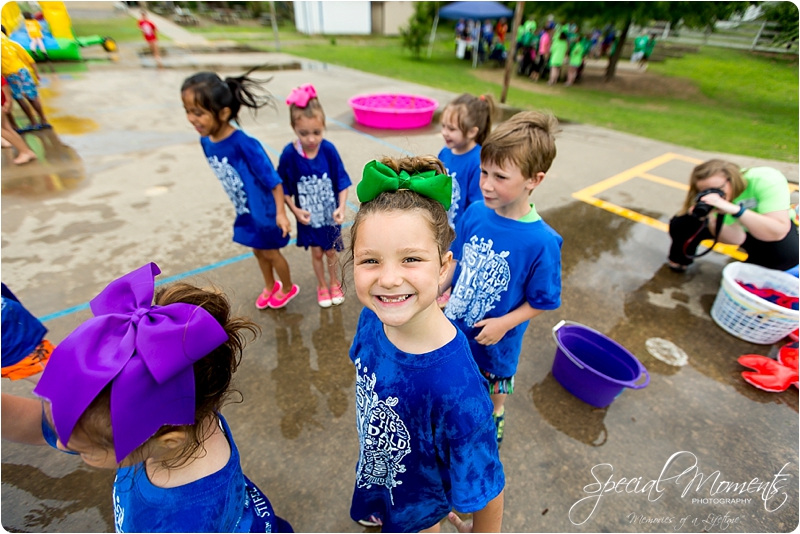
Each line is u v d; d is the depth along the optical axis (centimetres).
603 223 404
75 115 686
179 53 1348
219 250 342
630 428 205
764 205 268
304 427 203
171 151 549
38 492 174
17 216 384
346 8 2097
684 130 718
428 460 104
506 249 148
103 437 74
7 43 552
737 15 970
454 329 95
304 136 227
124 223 377
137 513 85
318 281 296
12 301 156
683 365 245
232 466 94
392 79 1070
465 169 235
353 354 112
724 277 269
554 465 187
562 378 224
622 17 993
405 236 77
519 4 776
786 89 1062
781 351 243
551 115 154
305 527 163
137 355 69
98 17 2375
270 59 1296
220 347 87
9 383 216
